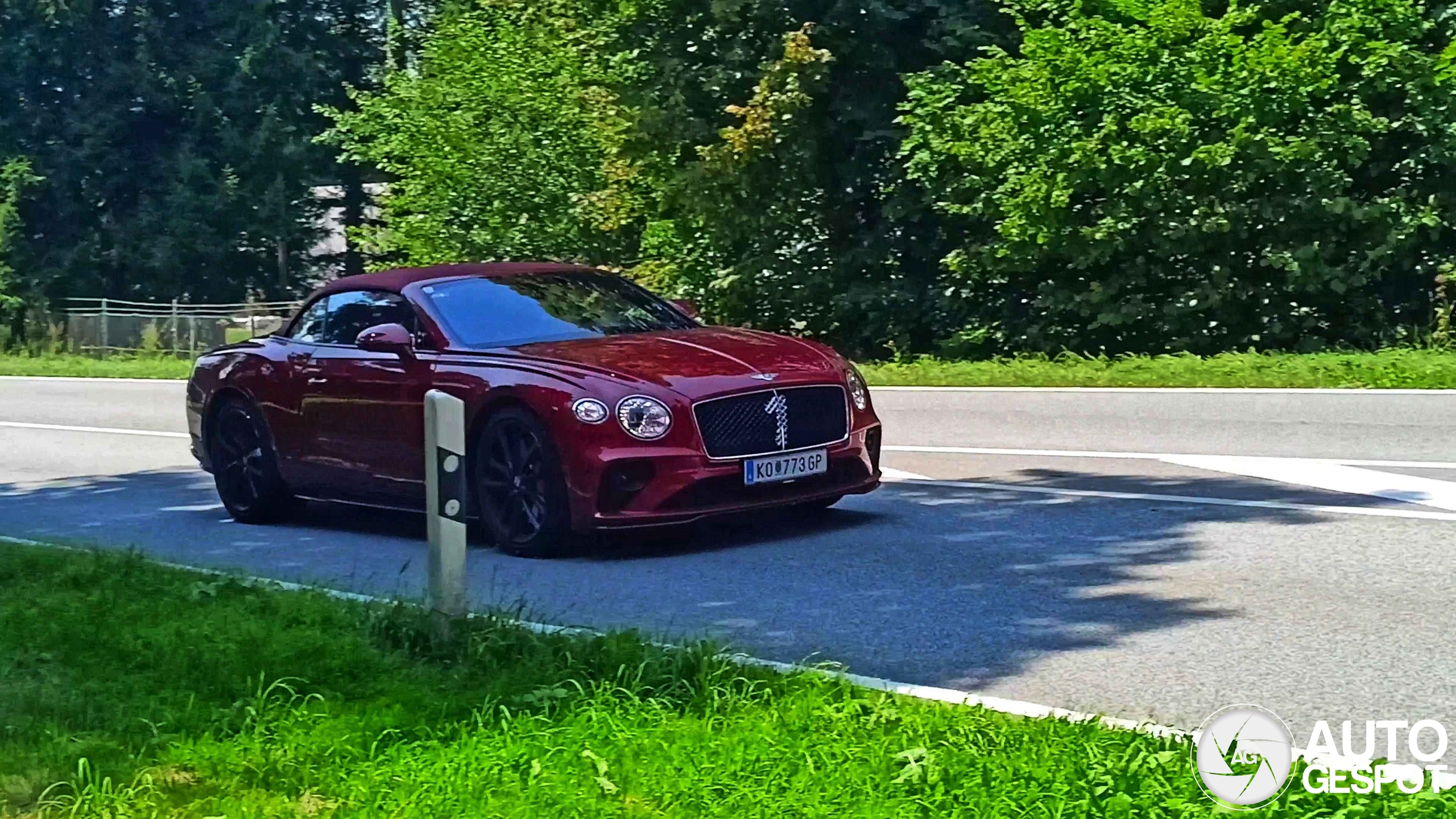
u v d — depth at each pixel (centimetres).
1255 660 614
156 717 536
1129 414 1493
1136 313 2330
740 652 627
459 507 644
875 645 667
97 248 4956
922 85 2441
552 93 3072
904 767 455
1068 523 940
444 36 3250
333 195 5400
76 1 4847
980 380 1912
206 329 3716
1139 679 595
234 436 1120
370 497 1025
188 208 4841
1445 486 1015
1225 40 2223
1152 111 2231
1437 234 2194
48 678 597
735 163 2545
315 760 487
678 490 866
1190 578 770
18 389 2759
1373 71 2184
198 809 446
